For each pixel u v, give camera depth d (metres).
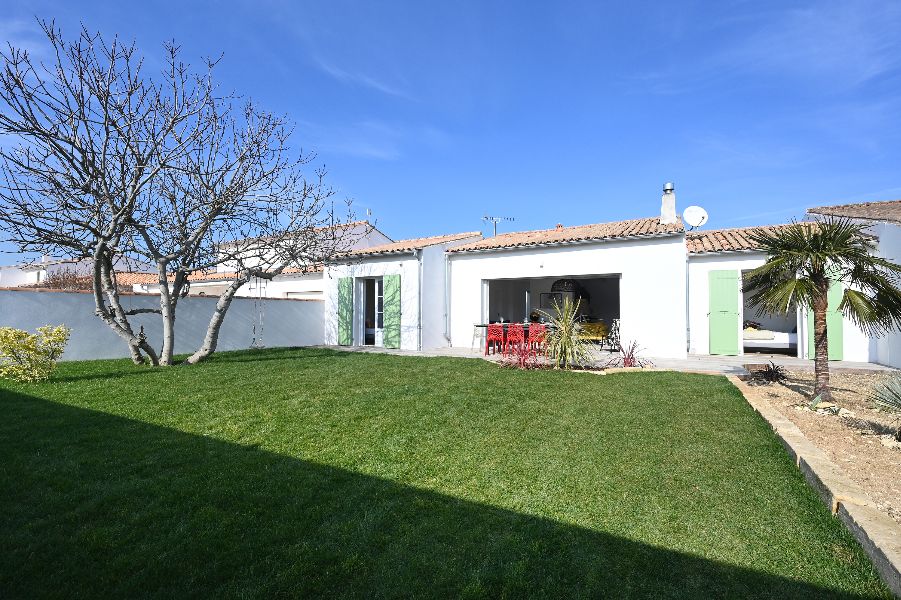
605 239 12.71
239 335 14.20
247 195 11.13
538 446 4.74
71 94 9.19
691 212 15.18
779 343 12.85
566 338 9.80
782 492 3.59
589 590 2.46
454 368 9.87
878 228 10.77
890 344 10.26
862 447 4.42
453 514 3.27
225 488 3.64
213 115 10.92
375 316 15.72
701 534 3.00
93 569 2.61
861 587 2.46
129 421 5.52
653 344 12.22
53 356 8.52
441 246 15.37
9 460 4.20
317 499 3.49
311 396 6.98
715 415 5.84
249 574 2.58
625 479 3.88
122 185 9.64
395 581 2.53
